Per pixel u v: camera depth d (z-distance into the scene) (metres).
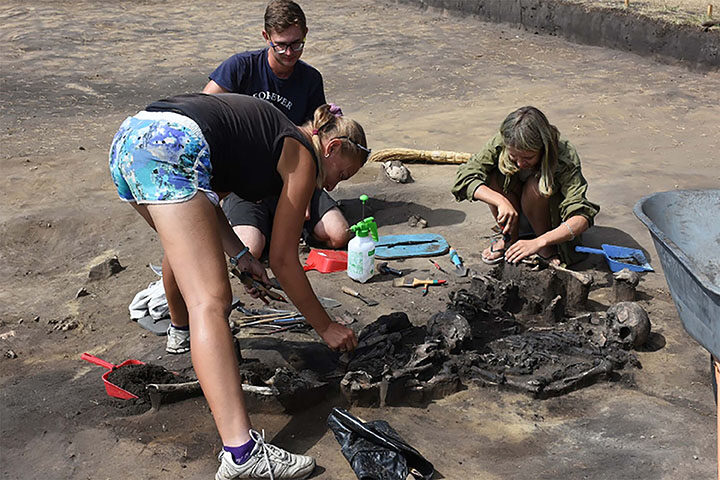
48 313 4.51
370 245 4.73
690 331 2.74
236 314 4.38
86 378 3.80
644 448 3.20
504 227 4.75
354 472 3.03
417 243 5.28
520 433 3.33
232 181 3.21
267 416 3.43
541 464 3.11
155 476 3.07
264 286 3.67
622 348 3.93
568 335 3.98
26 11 14.21
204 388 2.90
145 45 12.01
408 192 6.19
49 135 7.79
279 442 3.25
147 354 4.00
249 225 4.87
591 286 4.68
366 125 8.22
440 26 12.96
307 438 3.29
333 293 4.66
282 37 4.83
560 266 4.63
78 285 4.86
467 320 4.13
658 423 3.38
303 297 3.36
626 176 6.49
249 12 14.52
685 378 3.73
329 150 3.22
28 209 5.86
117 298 4.66
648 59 10.53
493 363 3.76
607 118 8.21
